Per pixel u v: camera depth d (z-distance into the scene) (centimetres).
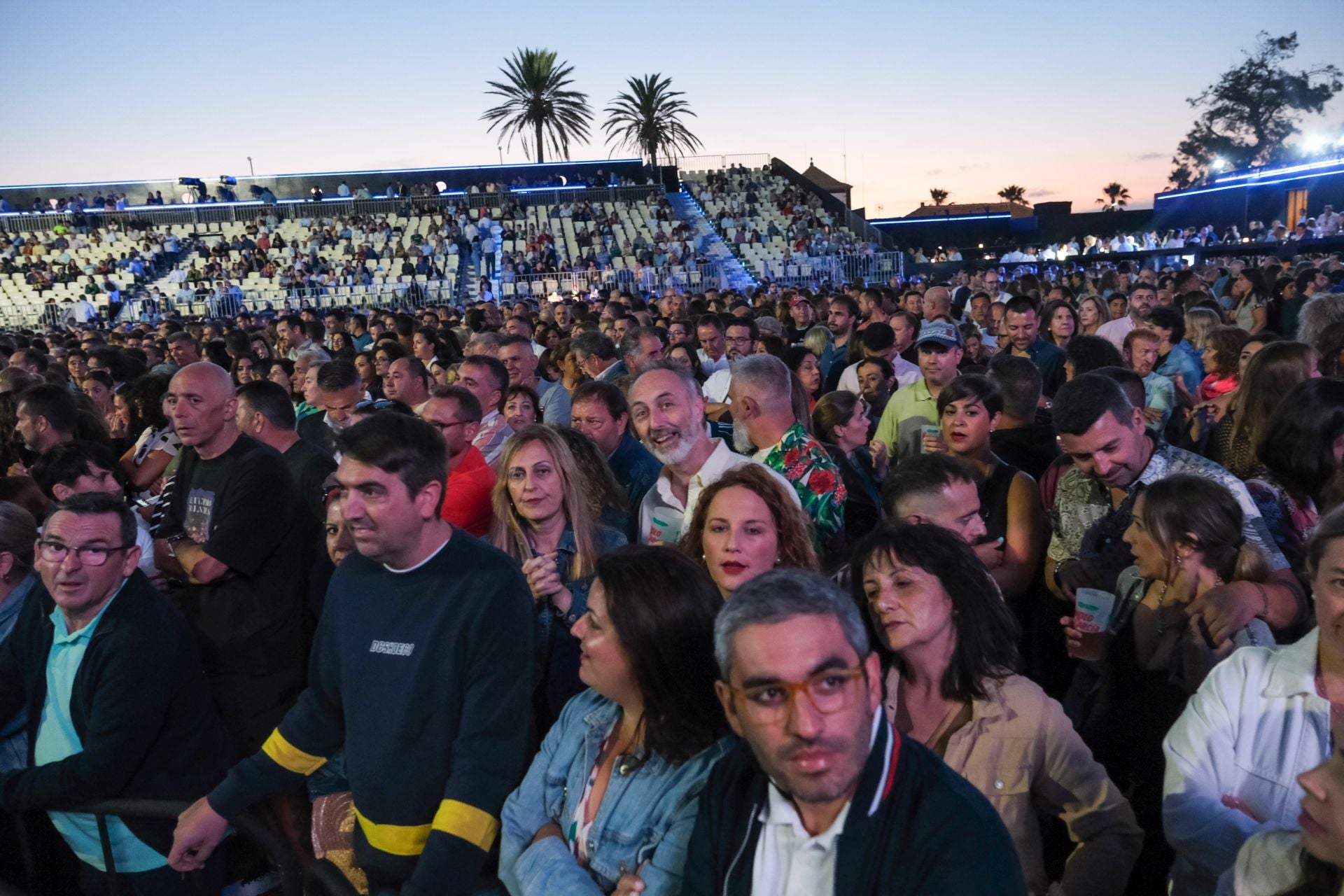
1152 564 262
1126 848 223
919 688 232
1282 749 200
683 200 4200
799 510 284
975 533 296
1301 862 162
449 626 237
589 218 3912
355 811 258
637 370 642
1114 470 315
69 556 283
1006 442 443
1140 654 267
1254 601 246
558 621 299
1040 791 226
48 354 1384
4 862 332
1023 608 372
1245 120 5678
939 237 4797
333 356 1134
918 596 219
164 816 278
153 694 294
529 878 211
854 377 661
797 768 151
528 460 318
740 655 155
